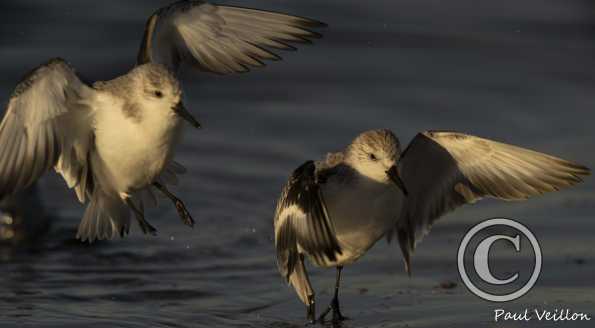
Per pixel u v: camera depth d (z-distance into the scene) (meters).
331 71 21.36
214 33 11.99
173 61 11.94
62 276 13.49
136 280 13.41
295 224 11.07
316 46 22.58
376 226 11.61
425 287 13.11
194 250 14.53
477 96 20.67
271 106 19.78
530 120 19.80
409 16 24.77
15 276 13.41
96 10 23.88
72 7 23.91
